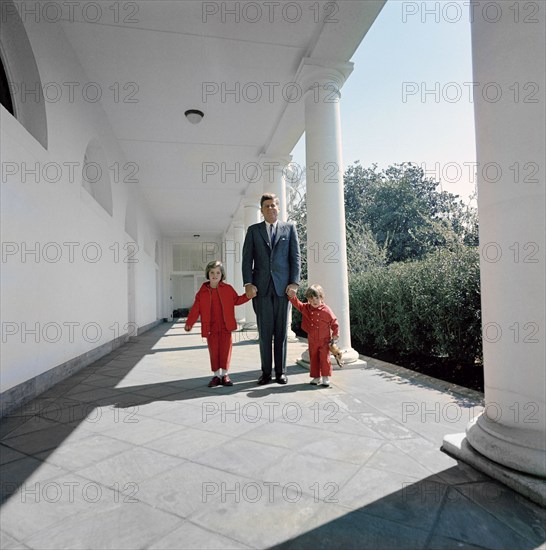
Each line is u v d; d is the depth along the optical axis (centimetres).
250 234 487
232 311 477
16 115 462
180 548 160
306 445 270
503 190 224
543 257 210
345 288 574
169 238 2261
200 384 481
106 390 459
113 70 631
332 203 576
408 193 2969
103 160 791
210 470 233
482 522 176
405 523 176
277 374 476
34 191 438
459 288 521
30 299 425
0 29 426
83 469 237
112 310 859
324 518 181
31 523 179
